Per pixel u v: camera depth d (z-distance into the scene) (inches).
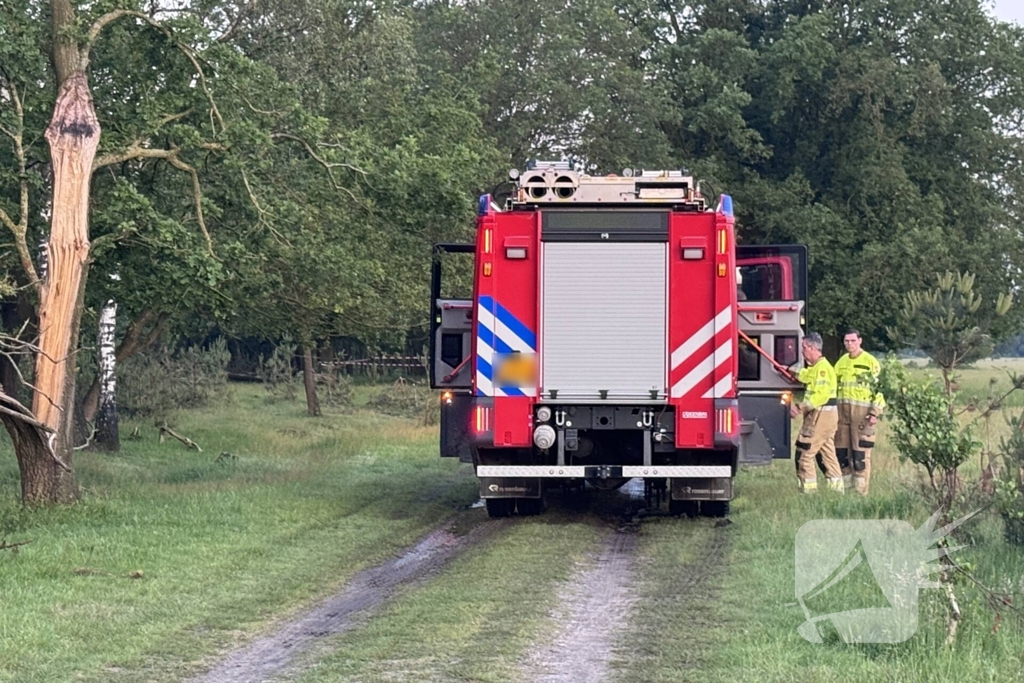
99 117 566.3
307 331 774.5
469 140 787.4
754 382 556.7
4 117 528.1
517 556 406.0
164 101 555.5
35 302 622.2
